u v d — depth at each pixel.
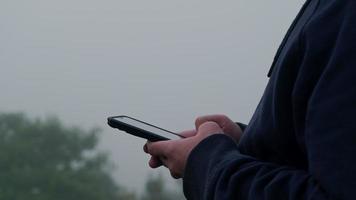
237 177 1.18
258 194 1.13
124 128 1.52
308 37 1.14
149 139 1.49
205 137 1.33
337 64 1.07
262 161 1.25
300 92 1.14
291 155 1.21
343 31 1.09
